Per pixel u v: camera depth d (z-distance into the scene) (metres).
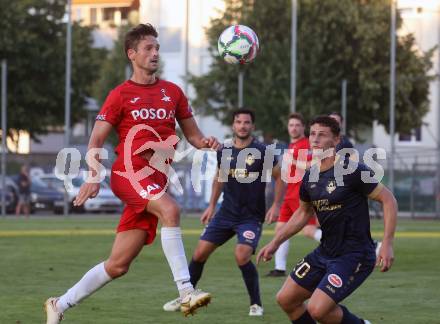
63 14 119.62
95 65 124.25
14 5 114.00
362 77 108.19
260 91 105.31
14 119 117.25
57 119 121.38
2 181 81.44
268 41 106.94
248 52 24.97
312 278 20.12
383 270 19.47
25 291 30.39
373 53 108.44
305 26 106.94
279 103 104.44
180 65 132.12
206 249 27.56
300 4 106.69
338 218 19.81
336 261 19.78
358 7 107.88
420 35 128.88
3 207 80.75
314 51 106.31
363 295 30.02
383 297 29.56
